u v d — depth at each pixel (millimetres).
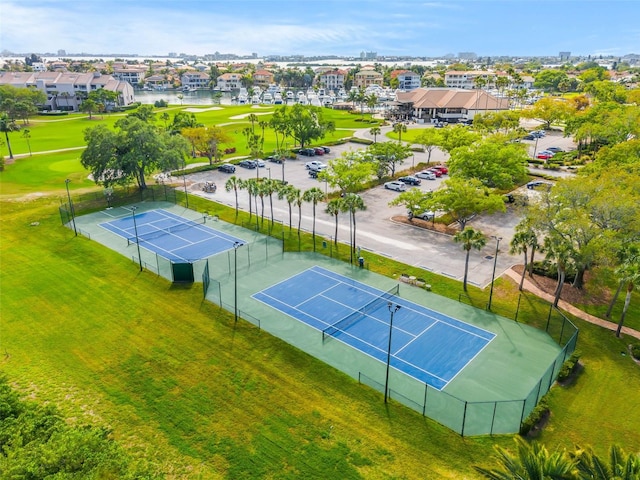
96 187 81562
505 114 120938
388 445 29078
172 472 26859
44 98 186125
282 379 34844
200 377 34938
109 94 189625
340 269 52656
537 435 29766
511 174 72375
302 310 44375
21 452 22109
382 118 172250
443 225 64875
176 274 48781
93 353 37500
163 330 40688
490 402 29859
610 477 20359
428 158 100438
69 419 30422
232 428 30219
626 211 43875
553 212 45938
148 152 74812
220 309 44031
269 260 54781
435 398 33250
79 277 49625
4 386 28000
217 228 64250
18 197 74750
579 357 36781
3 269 51281
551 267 45062
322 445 28984
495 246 58188
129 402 32344
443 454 28469
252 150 101562
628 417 31359
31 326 40938
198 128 98812
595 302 45562
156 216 68625
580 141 101875
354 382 34688
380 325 42250
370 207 72562
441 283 49250
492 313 44031
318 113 116438
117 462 22531
